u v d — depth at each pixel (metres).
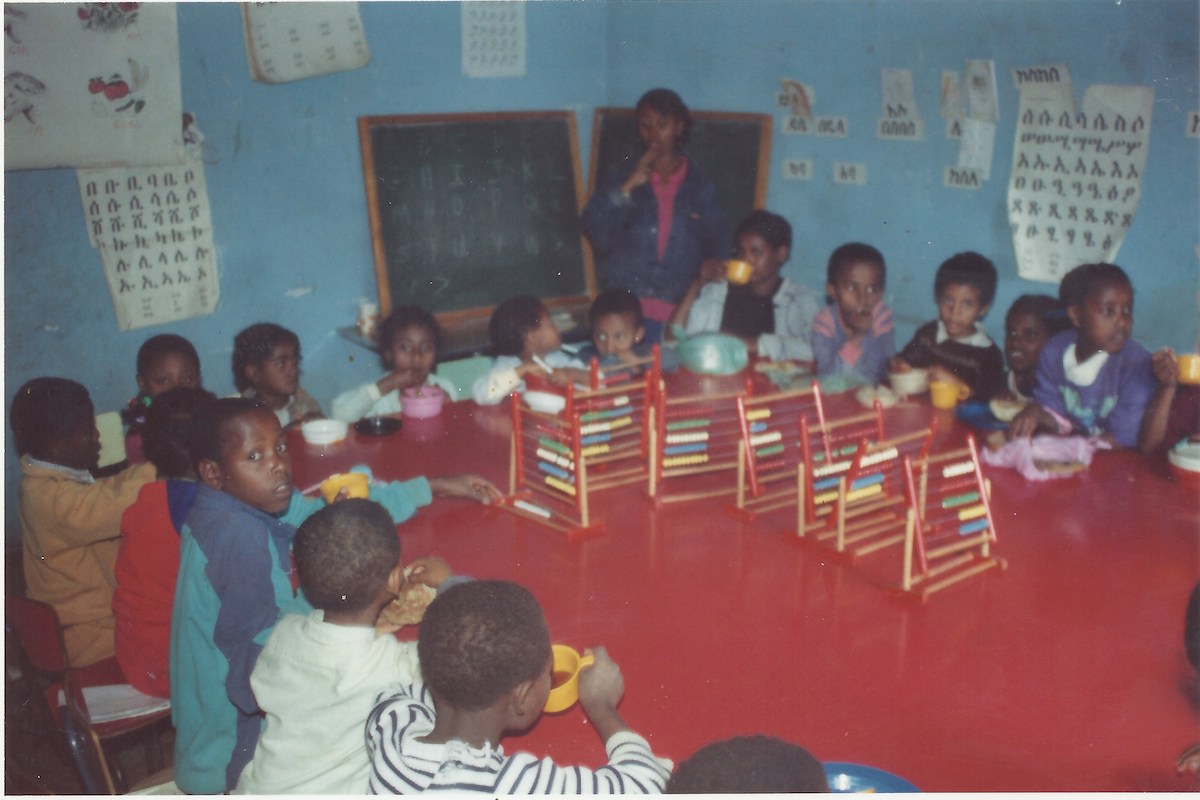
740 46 3.95
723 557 1.99
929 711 1.50
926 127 3.37
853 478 1.96
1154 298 2.88
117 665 2.06
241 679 1.62
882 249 3.61
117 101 3.38
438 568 1.82
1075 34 2.91
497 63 4.29
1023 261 3.18
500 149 4.32
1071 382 2.71
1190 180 2.73
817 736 1.44
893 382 2.97
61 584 2.09
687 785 1.05
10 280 3.31
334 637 1.46
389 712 1.37
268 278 3.89
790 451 2.52
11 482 3.40
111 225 3.46
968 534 2.07
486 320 4.34
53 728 1.93
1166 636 1.70
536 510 2.18
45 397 2.09
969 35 3.18
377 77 3.99
